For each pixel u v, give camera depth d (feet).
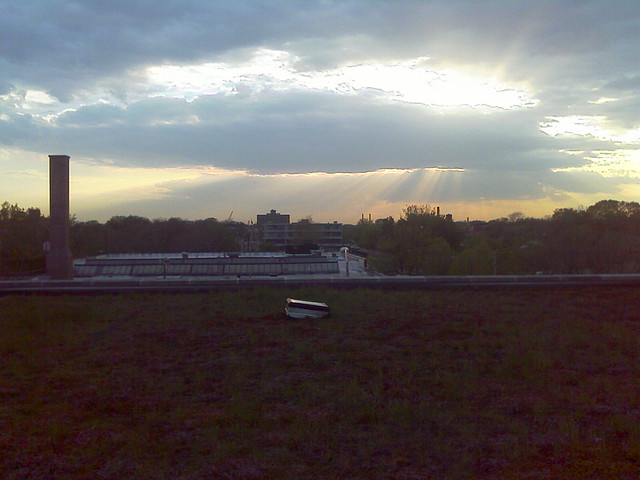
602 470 14.30
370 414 18.39
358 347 27.68
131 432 17.02
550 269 115.65
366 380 22.49
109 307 39.37
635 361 25.22
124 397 20.52
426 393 20.84
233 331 31.63
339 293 44.32
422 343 28.60
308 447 15.94
